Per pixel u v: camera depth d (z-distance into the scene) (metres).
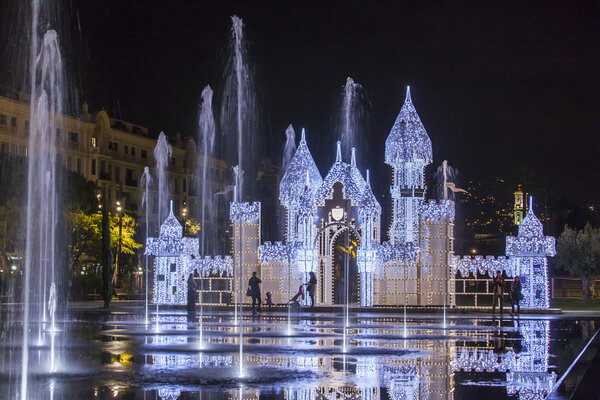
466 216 94.81
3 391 12.62
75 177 62.97
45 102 53.28
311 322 31.56
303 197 41.06
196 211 101.38
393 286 40.00
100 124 85.69
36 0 28.05
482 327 28.81
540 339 23.14
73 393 12.41
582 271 57.62
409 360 17.19
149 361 16.84
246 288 42.34
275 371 15.12
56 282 58.91
